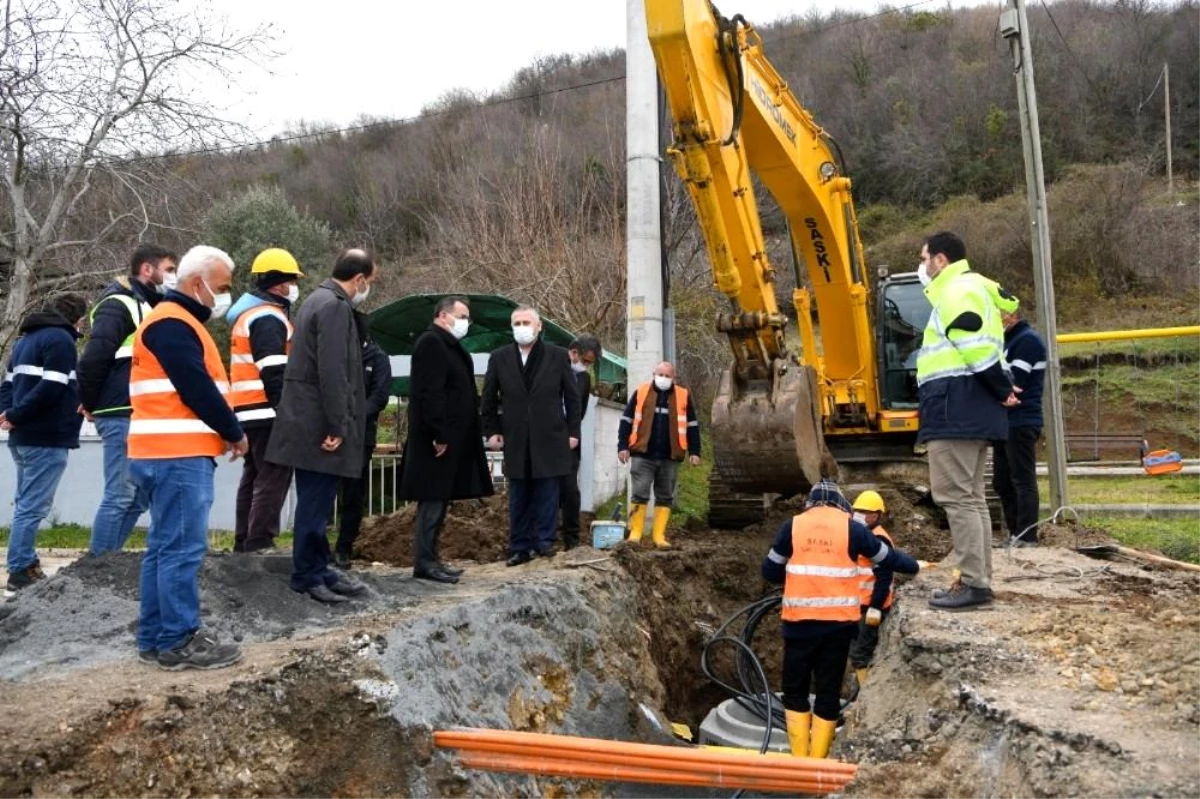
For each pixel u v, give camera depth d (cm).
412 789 431
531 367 771
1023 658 478
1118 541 1070
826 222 949
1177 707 403
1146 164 4041
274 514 651
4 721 387
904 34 5131
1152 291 3256
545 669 604
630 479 912
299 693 439
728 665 839
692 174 709
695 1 698
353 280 589
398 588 630
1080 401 2555
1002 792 383
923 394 592
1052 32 4812
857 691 629
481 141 3416
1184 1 4759
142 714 403
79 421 673
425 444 672
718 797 525
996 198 4062
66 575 564
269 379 630
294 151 4344
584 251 2009
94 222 1503
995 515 994
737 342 816
